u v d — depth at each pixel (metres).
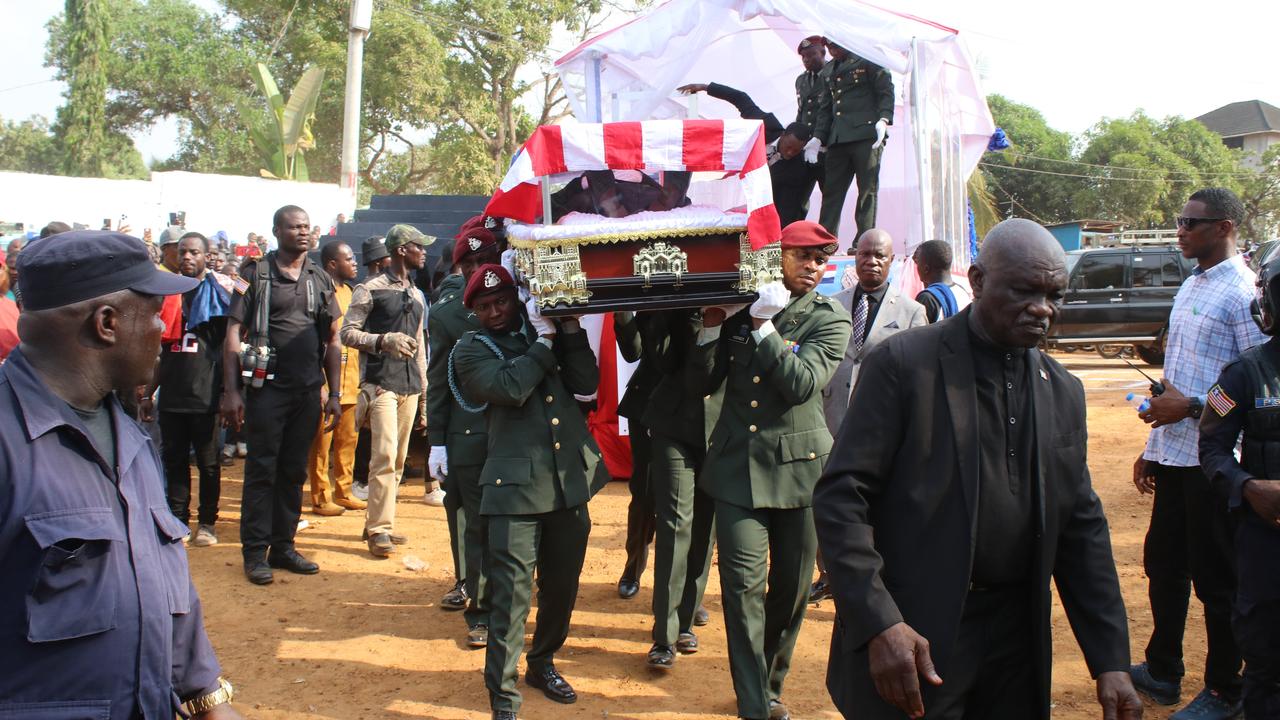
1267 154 50.28
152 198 19.59
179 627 2.14
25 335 1.96
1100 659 2.52
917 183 8.14
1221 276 4.14
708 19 8.66
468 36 31.48
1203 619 5.47
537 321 4.05
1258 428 3.19
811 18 8.06
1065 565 2.68
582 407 4.59
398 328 6.73
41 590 1.81
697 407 4.64
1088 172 47.31
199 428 6.78
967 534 2.48
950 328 2.63
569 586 4.33
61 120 37.50
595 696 4.43
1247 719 3.23
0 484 1.81
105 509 1.91
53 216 19.17
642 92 9.33
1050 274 2.43
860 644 2.42
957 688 2.54
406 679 4.65
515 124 34.53
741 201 5.81
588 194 4.11
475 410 4.45
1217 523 4.01
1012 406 2.58
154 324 2.06
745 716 3.86
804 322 4.38
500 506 4.07
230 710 2.23
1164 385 4.24
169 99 38.12
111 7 36.81
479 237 4.87
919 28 7.97
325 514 7.86
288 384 6.07
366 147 34.84
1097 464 9.62
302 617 5.46
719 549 4.08
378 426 6.63
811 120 8.32
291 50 32.44
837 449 2.64
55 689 1.84
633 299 3.84
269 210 20.27
